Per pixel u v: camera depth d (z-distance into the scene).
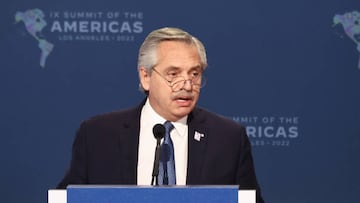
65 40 15.02
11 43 14.96
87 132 9.59
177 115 9.02
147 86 9.20
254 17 15.06
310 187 15.28
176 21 15.04
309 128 15.25
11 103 15.04
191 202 6.91
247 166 9.61
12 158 15.10
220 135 9.53
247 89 15.15
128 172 9.24
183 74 8.84
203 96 15.12
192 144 9.36
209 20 15.02
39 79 15.04
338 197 15.35
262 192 15.30
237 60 15.10
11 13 14.94
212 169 9.31
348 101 15.23
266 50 15.12
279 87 15.18
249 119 15.19
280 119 15.22
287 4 15.10
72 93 15.09
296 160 15.29
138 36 15.06
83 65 15.06
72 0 14.98
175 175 9.09
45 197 15.19
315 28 15.12
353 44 15.14
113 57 15.06
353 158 15.25
